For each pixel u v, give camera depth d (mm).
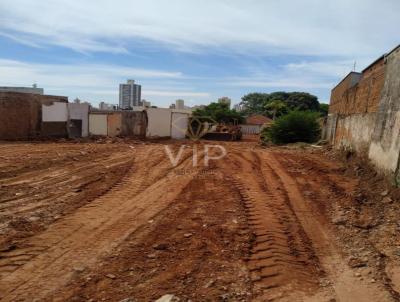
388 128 10023
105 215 7184
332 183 10695
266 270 4961
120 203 8102
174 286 4434
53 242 5715
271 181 11008
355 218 7383
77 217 6996
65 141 23672
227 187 10008
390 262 5355
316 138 29781
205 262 5145
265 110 78375
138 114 30719
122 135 29531
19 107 22969
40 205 7719
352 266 5203
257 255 5449
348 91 18047
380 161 10547
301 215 7543
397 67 9789
